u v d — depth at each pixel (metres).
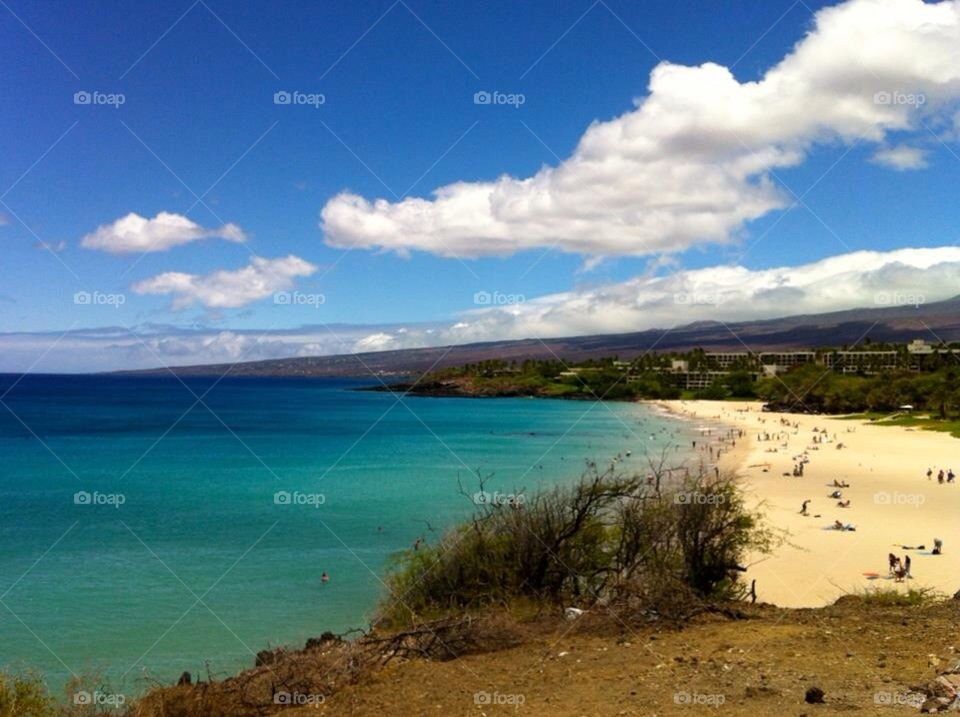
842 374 184.00
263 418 158.25
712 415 162.50
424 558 15.20
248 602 28.20
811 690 7.82
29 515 49.00
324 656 11.07
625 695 8.47
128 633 24.64
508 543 14.69
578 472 70.06
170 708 10.20
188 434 118.00
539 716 8.08
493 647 11.16
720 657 9.64
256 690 10.48
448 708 8.68
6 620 26.16
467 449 96.88
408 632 11.39
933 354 176.50
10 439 106.75
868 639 10.05
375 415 170.50
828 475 66.06
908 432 107.38
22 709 10.23
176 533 42.69
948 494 54.62
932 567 31.88
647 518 14.27
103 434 115.75
